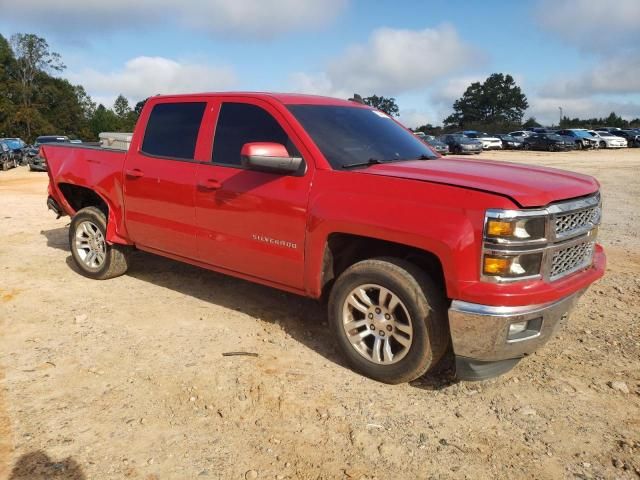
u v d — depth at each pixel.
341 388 3.68
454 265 3.24
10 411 3.36
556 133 41.34
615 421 3.35
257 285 5.79
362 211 3.61
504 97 121.56
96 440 3.09
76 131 99.75
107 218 5.74
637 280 6.04
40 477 2.78
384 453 3.02
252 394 3.59
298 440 3.12
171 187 4.84
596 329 4.68
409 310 3.50
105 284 5.79
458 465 2.93
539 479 2.84
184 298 5.38
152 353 4.16
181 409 3.41
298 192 3.97
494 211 3.16
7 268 6.38
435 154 4.86
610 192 14.77
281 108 4.28
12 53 88.25
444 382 3.80
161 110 5.16
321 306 5.20
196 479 2.79
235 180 4.35
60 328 4.60
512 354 3.37
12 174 22.03
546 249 3.27
